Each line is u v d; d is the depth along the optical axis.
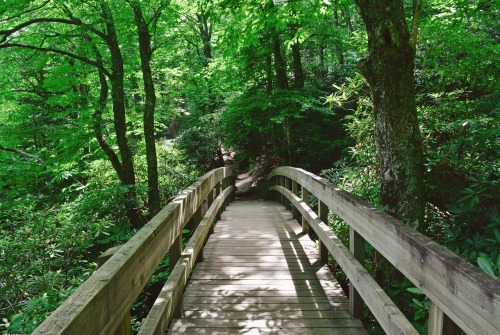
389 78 3.39
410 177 3.44
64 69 9.37
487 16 4.56
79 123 9.58
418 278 1.68
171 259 2.95
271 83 12.20
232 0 4.84
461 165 4.02
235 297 3.42
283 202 9.30
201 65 17.52
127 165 10.10
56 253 4.63
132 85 14.89
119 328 1.59
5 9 7.55
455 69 4.49
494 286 1.15
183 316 3.05
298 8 5.46
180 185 13.54
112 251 2.10
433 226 3.95
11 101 10.88
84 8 9.53
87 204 8.44
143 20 9.75
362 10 3.46
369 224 2.42
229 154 23.03
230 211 8.43
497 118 4.04
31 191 11.09
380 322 2.15
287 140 12.30
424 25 4.79
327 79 13.38
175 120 24.84
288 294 3.48
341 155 11.07
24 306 3.85
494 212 3.34
